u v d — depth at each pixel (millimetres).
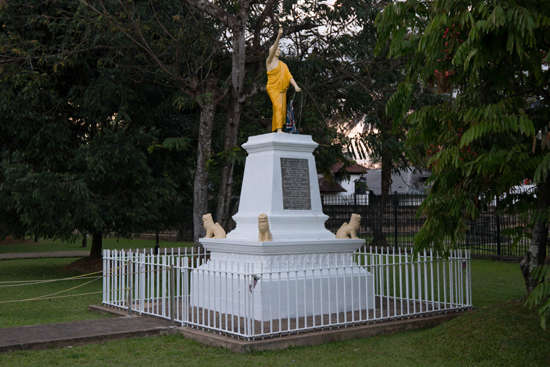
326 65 17531
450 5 6988
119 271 10820
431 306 10359
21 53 14992
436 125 8289
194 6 14820
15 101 15141
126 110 16891
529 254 8406
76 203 15633
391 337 8336
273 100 10961
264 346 7414
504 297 12562
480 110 7000
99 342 7930
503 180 7355
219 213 16391
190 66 16719
